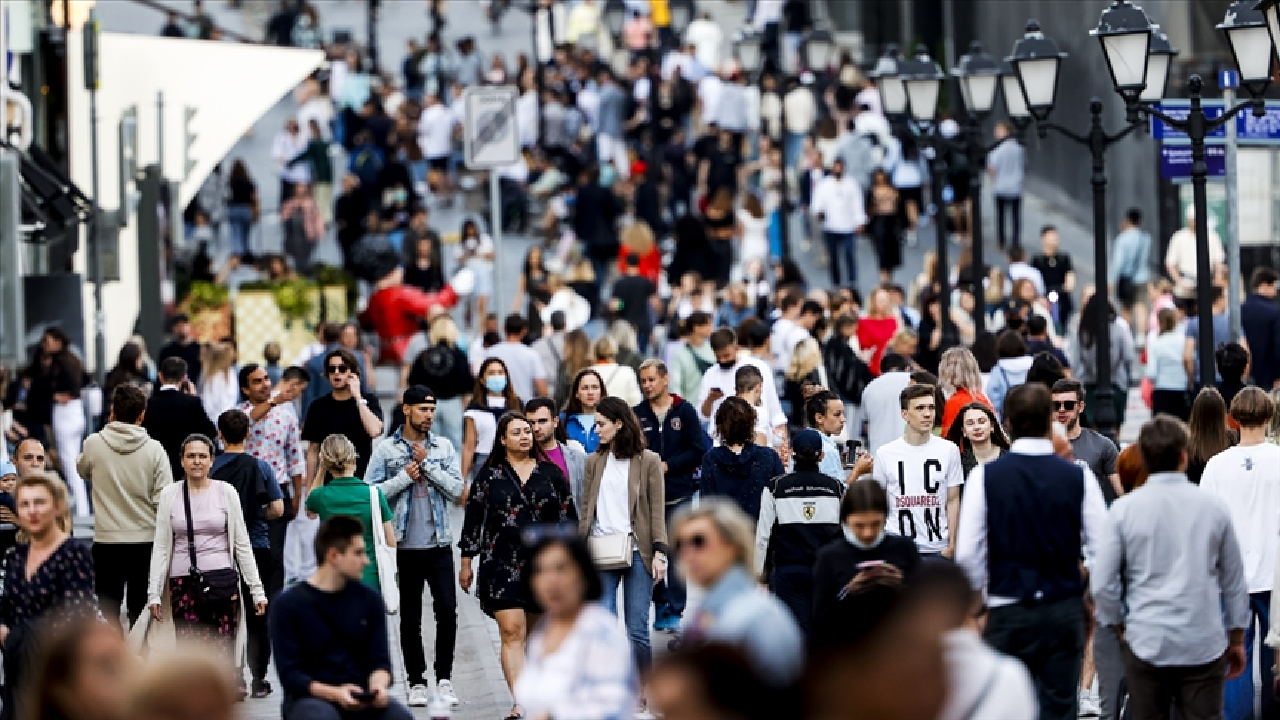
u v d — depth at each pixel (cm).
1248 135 4712
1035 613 2498
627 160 10250
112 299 6719
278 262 7106
